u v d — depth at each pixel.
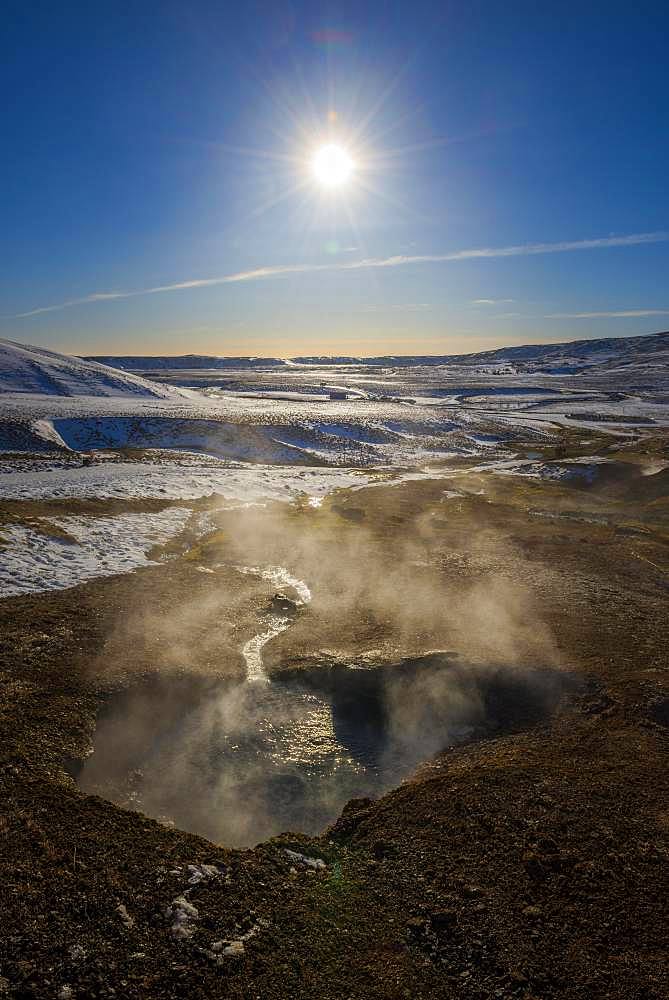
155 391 117.69
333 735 13.28
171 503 35.75
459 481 53.25
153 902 7.40
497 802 9.88
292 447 70.94
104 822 9.02
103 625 17.27
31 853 8.05
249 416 83.25
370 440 79.12
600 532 33.59
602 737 12.27
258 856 8.62
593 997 6.34
